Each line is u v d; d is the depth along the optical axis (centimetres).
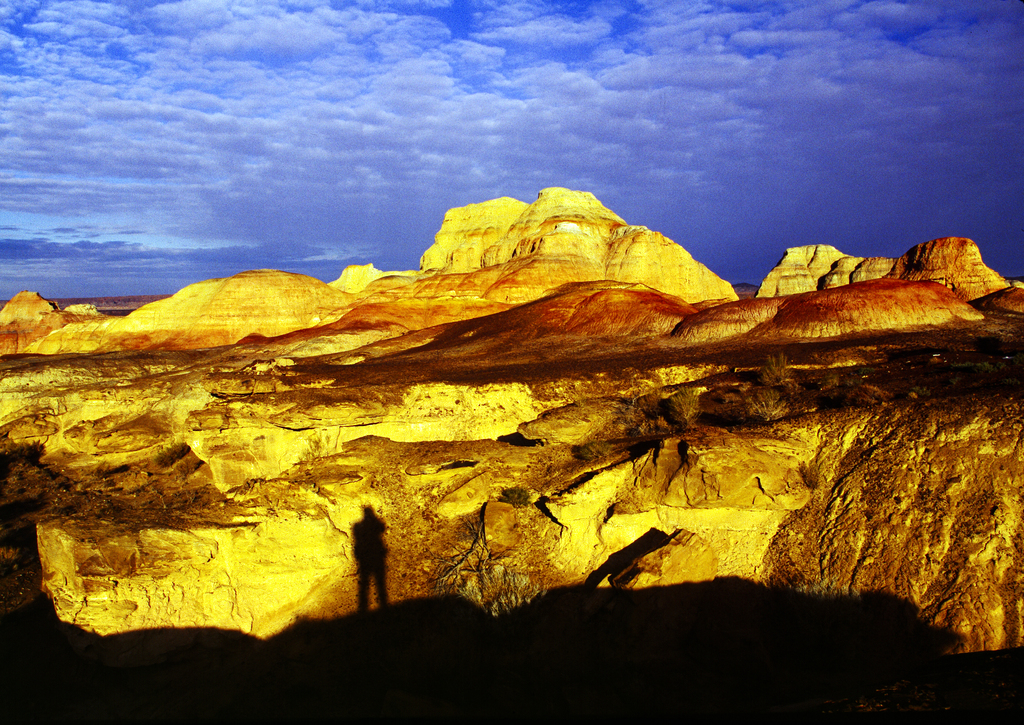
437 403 3134
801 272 10319
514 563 2044
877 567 1686
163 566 1956
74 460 4375
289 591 2070
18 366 5653
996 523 1622
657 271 9856
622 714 1598
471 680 1797
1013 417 1784
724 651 1692
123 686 1934
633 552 1934
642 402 2808
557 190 12031
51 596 2019
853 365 3114
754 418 2414
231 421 2923
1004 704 1078
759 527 1895
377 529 2292
